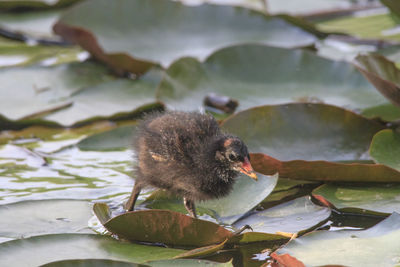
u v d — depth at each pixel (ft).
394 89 32.91
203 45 50.70
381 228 24.32
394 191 28.76
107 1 50.62
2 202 28.48
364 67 34.17
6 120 37.81
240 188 29.30
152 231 24.57
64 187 30.42
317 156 32.30
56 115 38.52
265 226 26.17
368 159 32.01
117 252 23.93
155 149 28.12
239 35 51.90
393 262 21.98
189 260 22.59
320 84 41.98
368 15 59.72
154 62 43.93
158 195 30.25
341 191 29.12
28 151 34.45
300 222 26.30
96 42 44.39
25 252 23.43
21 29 55.88
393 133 32.17
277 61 43.34
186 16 52.19
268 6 61.26
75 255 23.45
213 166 27.68
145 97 41.29
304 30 53.01
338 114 33.68
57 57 50.70
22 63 48.70
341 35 52.75
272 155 32.30
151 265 22.40
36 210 27.22
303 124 33.68
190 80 41.52
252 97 40.78
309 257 22.68
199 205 29.12
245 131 33.30
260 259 23.79
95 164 33.22
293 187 30.37
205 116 30.12
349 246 23.27
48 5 61.31
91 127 38.78
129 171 32.35
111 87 42.70
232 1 62.54
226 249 24.66
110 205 28.63
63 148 35.17
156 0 51.55
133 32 50.90
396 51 45.78
